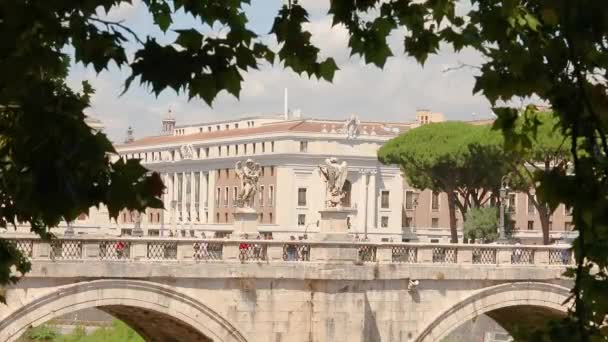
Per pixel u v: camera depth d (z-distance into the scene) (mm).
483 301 80812
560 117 20078
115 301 69750
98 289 69125
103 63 18750
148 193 18328
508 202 173500
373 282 76062
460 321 80062
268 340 73625
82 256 69062
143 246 70625
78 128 17875
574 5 17797
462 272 79562
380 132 198500
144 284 70312
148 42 18859
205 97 19609
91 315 130250
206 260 72188
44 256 67812
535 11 19562
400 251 77625
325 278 74125
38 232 25078
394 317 77250
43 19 18078
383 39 22000
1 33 17953
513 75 19547
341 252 74750
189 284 71750
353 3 21531
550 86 19359
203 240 72250
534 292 82688
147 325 76750
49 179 17688
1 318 66625
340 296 74688
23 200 17953
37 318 67500
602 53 19078
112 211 18234
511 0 18969
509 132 20438
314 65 21531
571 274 20234
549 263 83688
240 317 72938
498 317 90188
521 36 19203
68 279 68562
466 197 142000
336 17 21609
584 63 19141
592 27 17953
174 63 18969
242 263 72750
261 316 73500
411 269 77375
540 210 118188
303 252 74625
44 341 115812
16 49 18031
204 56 19438
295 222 193000
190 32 19453
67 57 21906
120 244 70250
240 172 80812
